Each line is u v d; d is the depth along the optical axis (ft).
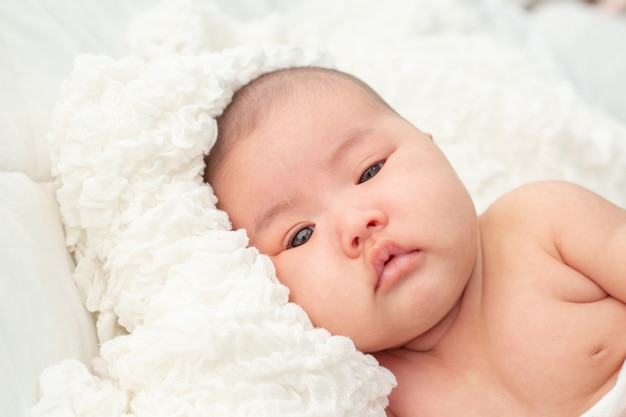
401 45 5.67
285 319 2.92
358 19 6.04
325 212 3.25
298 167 3.32
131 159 3.25
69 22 4.19
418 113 4.87
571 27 6.21
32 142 3.54
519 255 3.38
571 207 3.37
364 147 3.37
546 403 3.16
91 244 3.29
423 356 3.46
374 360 3.07
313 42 5.65
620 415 3.00
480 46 5.71
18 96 3.63
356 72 5.12
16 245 3.10
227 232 3.19
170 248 3.09
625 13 6.57
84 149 3.28
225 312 2.83
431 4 6.15
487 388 3.26
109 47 4.33
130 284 3.14
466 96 4.89
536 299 3.25
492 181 4.56
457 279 3.17
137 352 2.87
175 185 3.29
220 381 2.77
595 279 3.25
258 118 3.49
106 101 3.41
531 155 4.72
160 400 2.81
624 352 3.15
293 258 3.23
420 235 3.08
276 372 2.78
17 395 2.76
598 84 5.73
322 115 3.42
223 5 5.57
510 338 3.23
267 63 3.86
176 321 2.82
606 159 4.77
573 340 3.15
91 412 2.83
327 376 2.85
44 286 3.12
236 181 3.42
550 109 4.83
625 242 3.17
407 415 3.34
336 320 3.11
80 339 3.17
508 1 6.91
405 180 3.23
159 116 3.38
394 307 3.09
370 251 3.04
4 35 3.78
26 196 3.30
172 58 3.65
